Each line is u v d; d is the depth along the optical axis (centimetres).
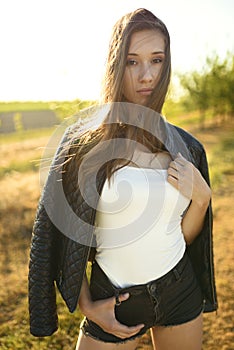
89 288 197
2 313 389
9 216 646
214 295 217
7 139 1931
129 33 173
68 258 183
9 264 500
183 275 196
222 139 1541
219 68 2088
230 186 841
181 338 200
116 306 189
